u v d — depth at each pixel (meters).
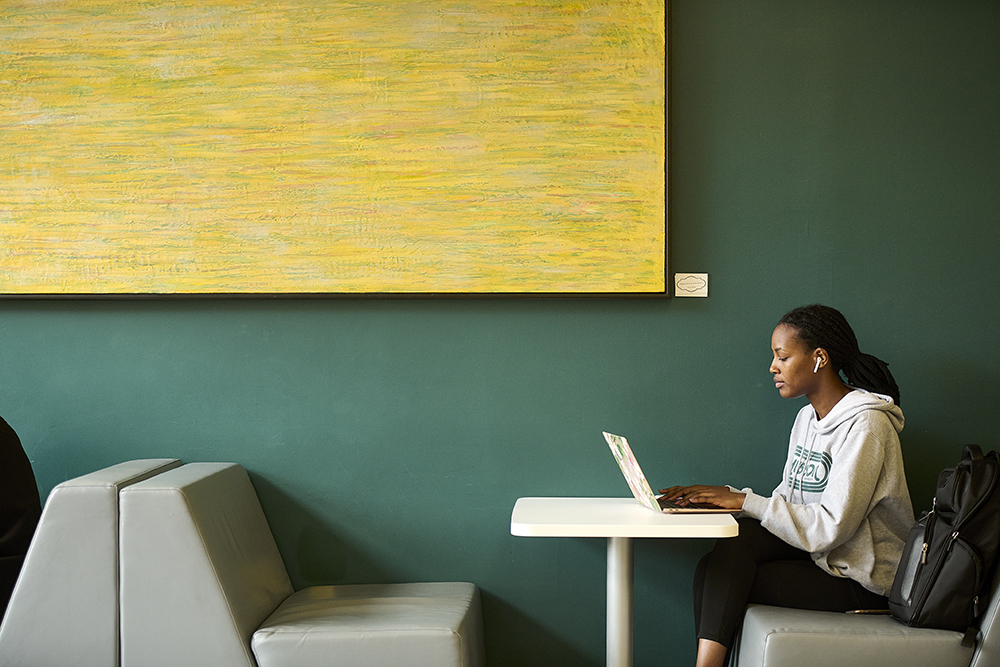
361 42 2.49
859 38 2.50
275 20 2.50
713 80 2.51
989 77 2.50
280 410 2.55
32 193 2.53
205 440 2.56
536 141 2.47
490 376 2.53
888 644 1.85
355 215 2.49
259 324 2.55
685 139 2.51
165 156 2.51
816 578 2.07
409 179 2.48
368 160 2.49
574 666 2.52
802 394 2.28
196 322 2.56
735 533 1.93
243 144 2.50
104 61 2.51
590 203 2.47
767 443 2.50
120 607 2.01
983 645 1.82
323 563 2.54
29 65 2.52
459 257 2.48
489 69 2.48
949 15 2.50
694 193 2.50
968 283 2.50
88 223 2.52
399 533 2.54
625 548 2.08
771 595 2.09
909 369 2.50
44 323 2.57
